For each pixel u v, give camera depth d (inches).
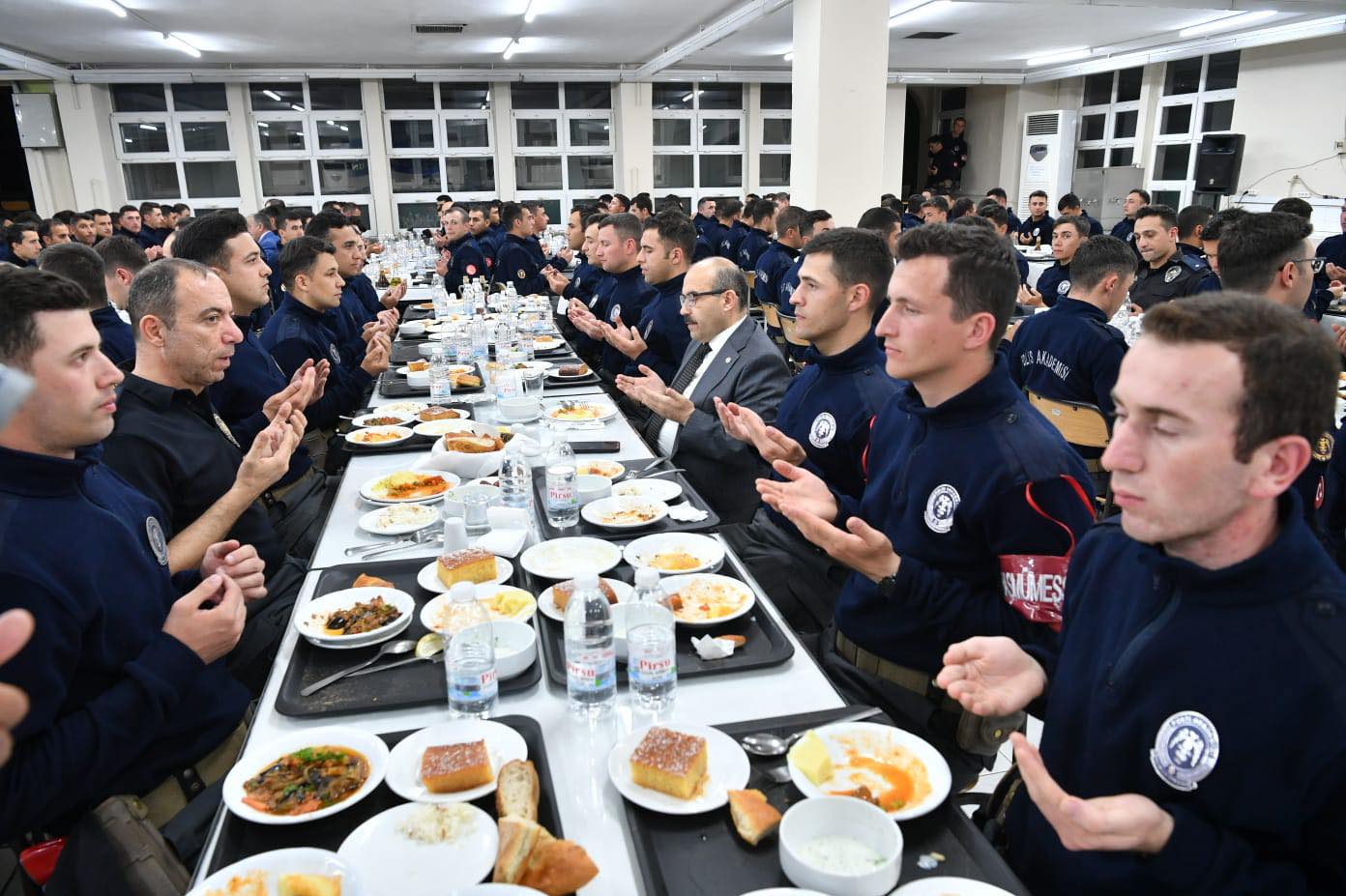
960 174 576.7
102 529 49.6
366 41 383.2
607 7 325.1
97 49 383.9
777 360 102.2
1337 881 32.8
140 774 50.9
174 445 74.7
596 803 40.0
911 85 536.7
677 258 140.9
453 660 46.1
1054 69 486.0
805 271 78.4
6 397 19.7
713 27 347.6
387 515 74.0
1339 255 256.8
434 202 486.6
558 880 33.7
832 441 79.6
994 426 55.0
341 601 57.2
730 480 98.5
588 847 37.4
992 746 56.9
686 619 54.8
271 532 82.2
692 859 35.8
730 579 59.6
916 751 41.6
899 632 59.1
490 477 82.6
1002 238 55.3
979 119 562.6
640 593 51.6
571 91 490.9
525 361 137.4
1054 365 129.8
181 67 431.5
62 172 436.5
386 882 34.4
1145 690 36.7
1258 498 31.9
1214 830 33.7
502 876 33.5
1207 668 34.5
